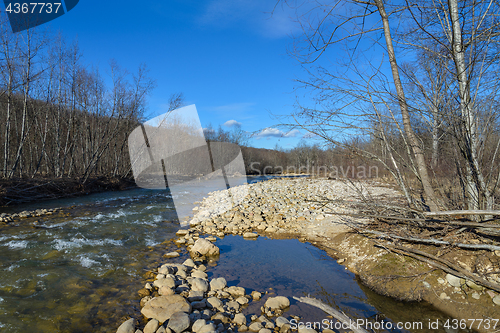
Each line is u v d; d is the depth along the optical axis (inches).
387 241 169.8
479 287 117.9
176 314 117.7
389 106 160.2
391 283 142.2
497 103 138.3
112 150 636.7
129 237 240.5
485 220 133.3
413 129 159.8
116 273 168.2
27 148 662.5
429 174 161.8
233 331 112.9
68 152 663.8
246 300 137.7
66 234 240.7
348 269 173.8
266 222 297.4
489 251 129.1
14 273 161.2
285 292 147.5
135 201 424.5
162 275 160.4
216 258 198.8
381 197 229.1
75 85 588.7
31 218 302.2
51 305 130.1
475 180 144.5
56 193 462.9
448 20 150.9
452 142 150.3
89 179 547.8
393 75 158.6
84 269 171.0
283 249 215.9
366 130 165.8
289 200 391.9
